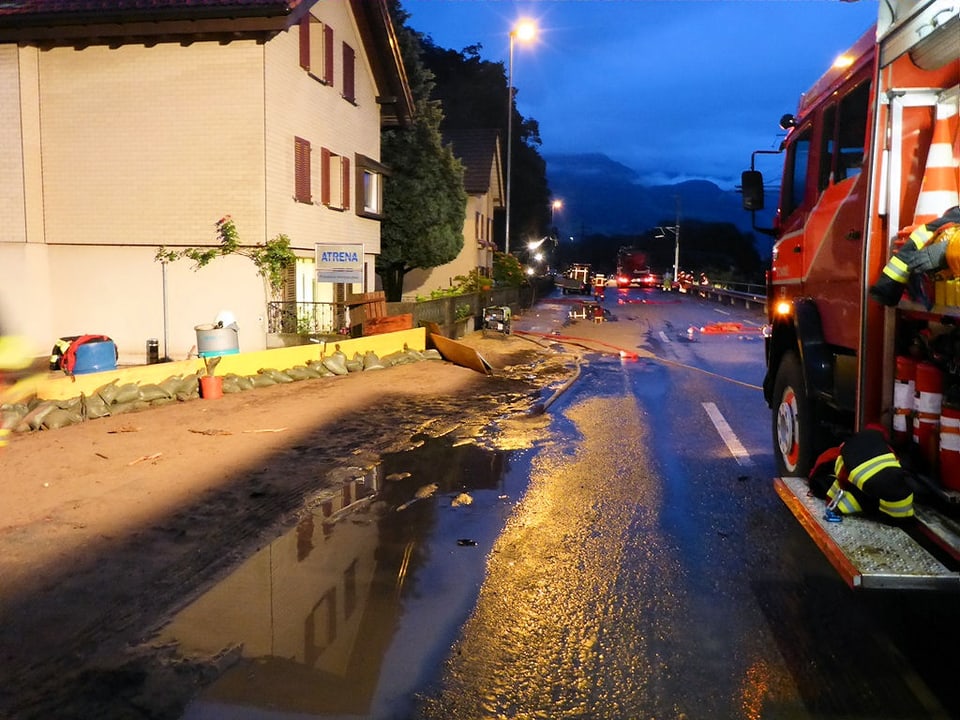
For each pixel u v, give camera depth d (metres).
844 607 4.59
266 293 17.33
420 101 28.45
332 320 18.03
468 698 3.62
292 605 4.61
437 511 6.44
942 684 3.75
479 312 23.86
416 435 9.34
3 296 17.48
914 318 4.52
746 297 36.25
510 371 15.02
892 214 4.71
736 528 5.99
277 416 10.09
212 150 17.09
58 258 17.94
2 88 17.30
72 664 3.91
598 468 7.83
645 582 4.96
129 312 17.83
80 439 8.60
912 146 4.70
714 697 3.63
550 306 37.25
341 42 21.52
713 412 10.91
